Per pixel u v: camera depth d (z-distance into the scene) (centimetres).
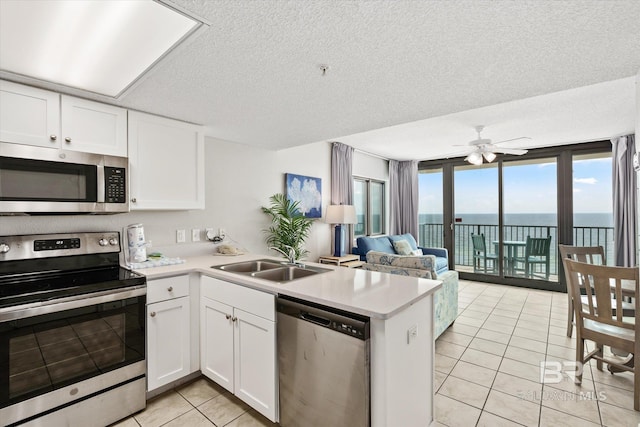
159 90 196
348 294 160
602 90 275
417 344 166
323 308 156
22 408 157
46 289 173
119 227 250
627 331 222
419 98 213
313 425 160
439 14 123
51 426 166
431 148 523
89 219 235
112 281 191
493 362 268
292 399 170
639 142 195
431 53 154
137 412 199
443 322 312
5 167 173
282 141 335
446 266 495
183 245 291
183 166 258
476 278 581
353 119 258
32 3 114
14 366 154
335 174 482
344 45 146
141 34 135
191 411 201
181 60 158
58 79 179
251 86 191
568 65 167
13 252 195
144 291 202
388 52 152
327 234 482
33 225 210
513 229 546
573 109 323
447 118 353
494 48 149
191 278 231
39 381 162
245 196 351
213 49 148
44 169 186
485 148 405
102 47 146
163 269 226
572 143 480
